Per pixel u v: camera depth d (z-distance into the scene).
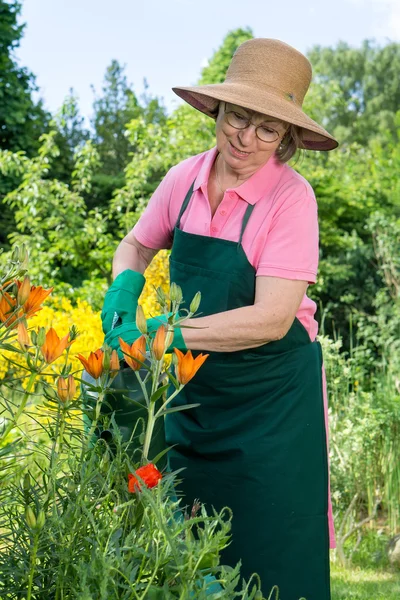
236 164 2.01
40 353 1.30
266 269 1.99
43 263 7.95
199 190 2.15
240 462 2.05
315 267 2.05
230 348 1.94
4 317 1.31
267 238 2.03
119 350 1.76
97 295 7.55
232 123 1.96
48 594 1.20
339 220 11.55
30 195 8.20
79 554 1.18
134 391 1.55
